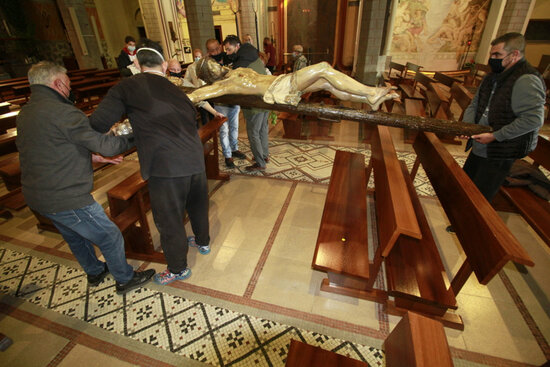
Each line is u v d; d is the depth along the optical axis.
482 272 1.40
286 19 11.45
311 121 5.01
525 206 2.45
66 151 1.54
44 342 1.80
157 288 2.17
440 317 1.86
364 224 2.06
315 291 2.12
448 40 11.08
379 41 7.29
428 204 3.17
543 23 10.67
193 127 1.79
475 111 2.29
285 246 2.56
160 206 1.80
